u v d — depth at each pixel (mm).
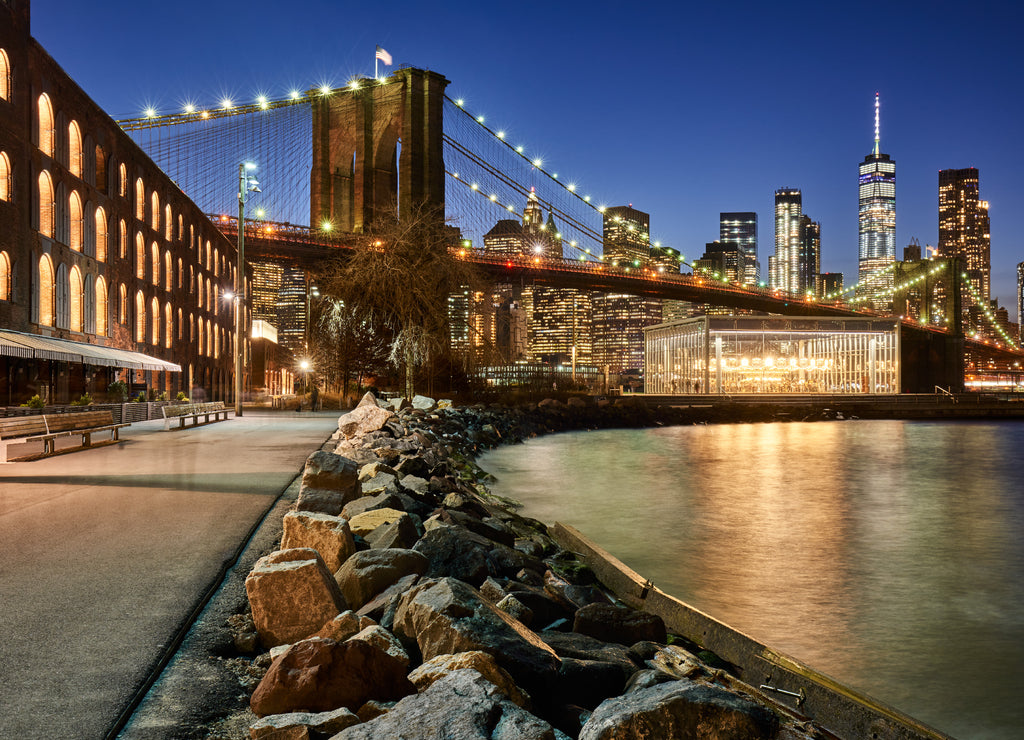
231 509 8672
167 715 3430
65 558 6250
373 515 7266
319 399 46844
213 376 56469
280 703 3332
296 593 4344
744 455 32719
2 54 25266
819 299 135875
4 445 13359
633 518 14961
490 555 7277
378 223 43594
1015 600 9094
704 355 75875
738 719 2871
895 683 6398
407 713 2768
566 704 3891
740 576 10117
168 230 44000
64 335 29859
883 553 12078
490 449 31172
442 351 44188
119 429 23703
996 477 25375
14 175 25750
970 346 164250
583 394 61594
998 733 5484
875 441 43781
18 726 3189
